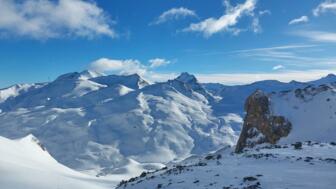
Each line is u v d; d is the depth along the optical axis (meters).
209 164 49.69
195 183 39.97
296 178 37.56
